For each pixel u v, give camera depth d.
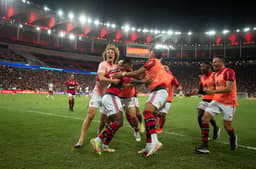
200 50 61.25
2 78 35.16
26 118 7.41
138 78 5.31
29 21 47.34
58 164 3.16
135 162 3.35
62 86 41.34
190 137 5.34
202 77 5.64
